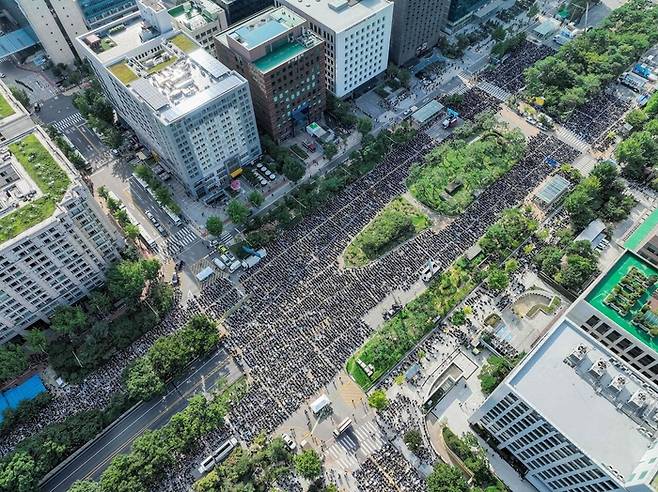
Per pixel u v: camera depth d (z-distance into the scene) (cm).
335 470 13912
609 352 11469
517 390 11306
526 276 17512
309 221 19238
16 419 14638
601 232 18300
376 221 18875
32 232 14225
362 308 16800
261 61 19400
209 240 18950
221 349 16075
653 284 13050
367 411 14888
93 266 16712
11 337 16112
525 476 13700
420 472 13800
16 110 17462
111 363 15888
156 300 17000
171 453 13925
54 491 13788
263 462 13825
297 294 17225
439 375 15525
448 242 18425
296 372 15538
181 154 18138
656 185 19550
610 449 10562
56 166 15850
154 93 17575
